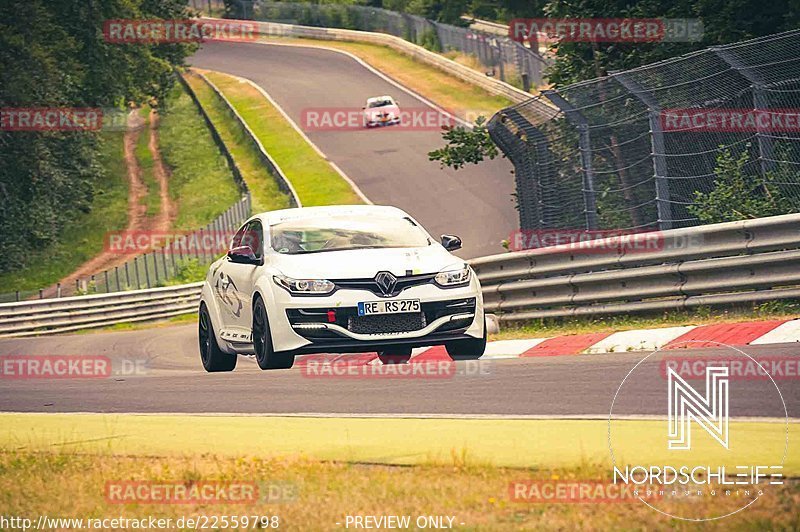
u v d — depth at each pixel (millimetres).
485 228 147625
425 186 172000
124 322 121812
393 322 37344
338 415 32594
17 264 165375
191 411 36000
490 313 60750
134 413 36750
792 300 44906
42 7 156875
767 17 72312
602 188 57781
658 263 50094
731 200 51188
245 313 40625
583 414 29641
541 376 36844
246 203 166500
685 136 54594
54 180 174625
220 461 27141
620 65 79750
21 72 154375
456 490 22344
